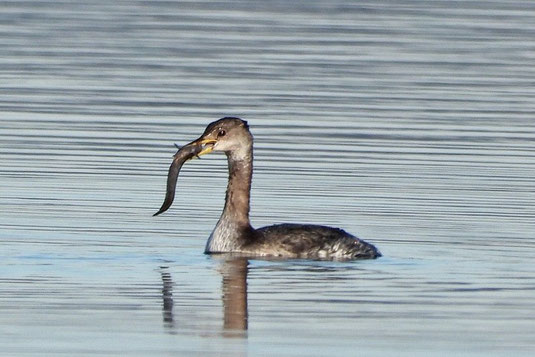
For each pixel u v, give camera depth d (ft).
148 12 154.51
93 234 62.49
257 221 65.98
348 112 97.19
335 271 56.34
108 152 82.38
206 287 53.47
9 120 92.17
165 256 58.85
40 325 47.78
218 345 45.80
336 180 75.51
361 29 142.41
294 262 58.23
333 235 59.62
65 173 76.28
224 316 49.37
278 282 54.44
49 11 153.17
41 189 71.92
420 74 114.73
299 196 71.51
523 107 100.63
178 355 44.70
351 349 45.52
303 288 53.42
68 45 128.47
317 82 110.01
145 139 86.69
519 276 55.57
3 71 112.88
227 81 109.91
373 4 164.55
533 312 50.14
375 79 111.96
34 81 108.47
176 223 65.41
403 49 128.77
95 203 69.05
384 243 61.67
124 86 107.14
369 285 53.93
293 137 87.97
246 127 61.31
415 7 161.38
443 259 58.49
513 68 119.03
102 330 47.37
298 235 59.52
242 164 60.59
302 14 154.51
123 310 49.88
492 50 129.08
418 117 95.71
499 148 85.35
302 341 46.37
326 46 130.00
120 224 64.75
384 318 49.24
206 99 101.71
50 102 99.45
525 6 164.35
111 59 120.57
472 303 51.37
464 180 75.87
